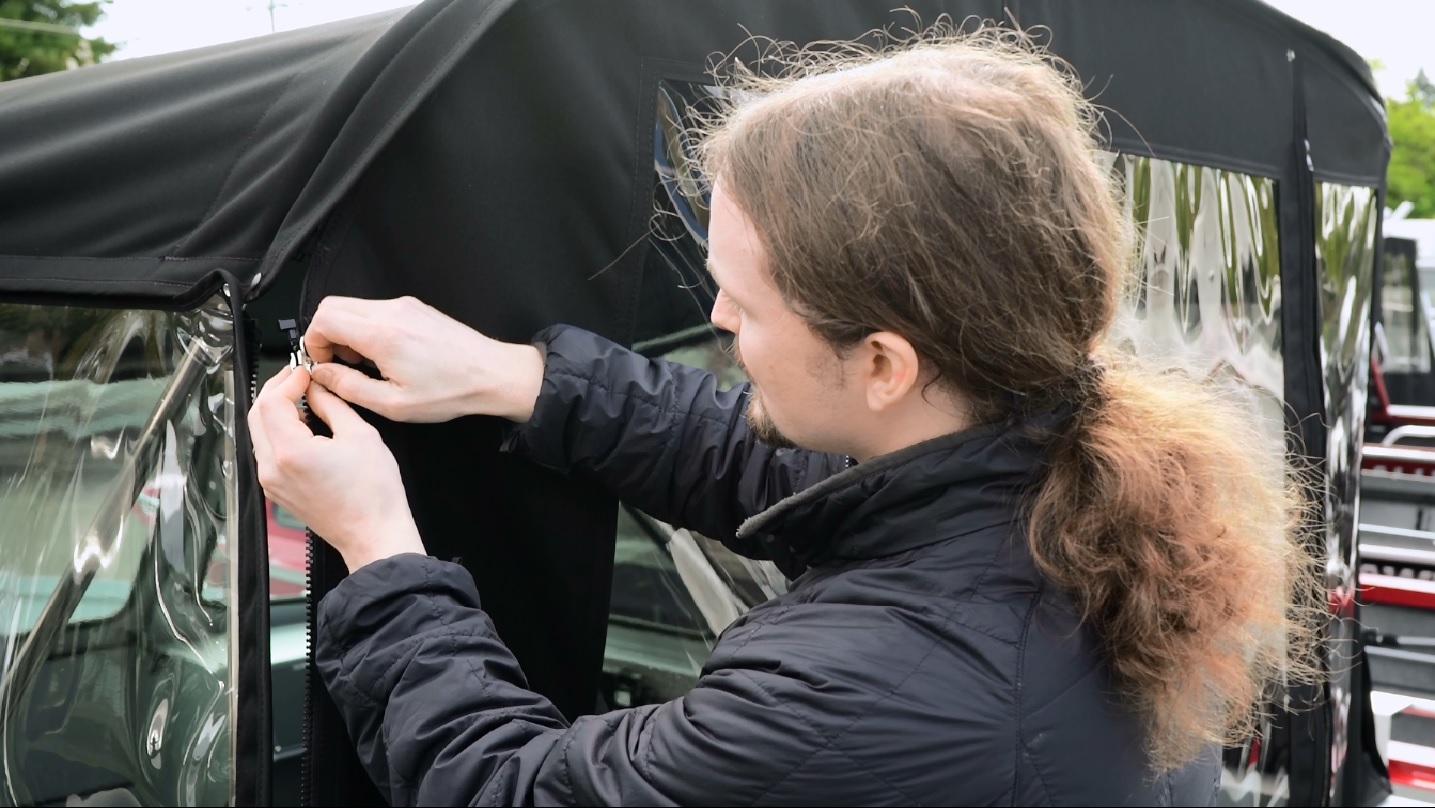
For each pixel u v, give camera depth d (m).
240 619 0.98
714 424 1.13
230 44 1.54
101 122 1.22
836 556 0.89
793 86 0.87
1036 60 1.06
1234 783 1.97
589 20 1.12
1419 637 2.59
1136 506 0.81
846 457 1.03
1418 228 4.20
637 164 1.18
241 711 0.97
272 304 1.11
